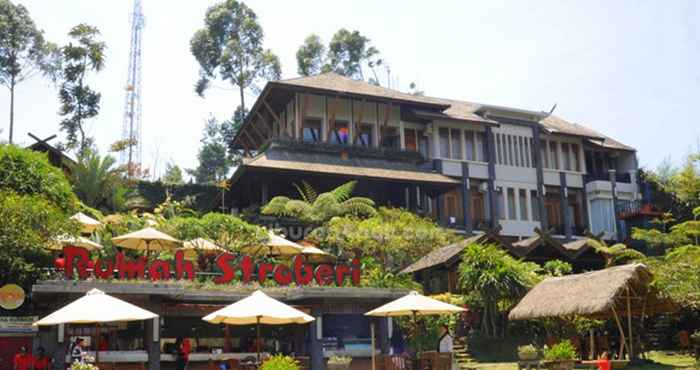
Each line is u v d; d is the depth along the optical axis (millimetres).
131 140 49500
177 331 23625
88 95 50906
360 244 31656
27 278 21688
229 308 17844
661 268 26328
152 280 21062
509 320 25891
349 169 38469
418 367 20906
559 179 49156
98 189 40125
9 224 21766
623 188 50938
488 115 47250
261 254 27703
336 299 22781
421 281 32094
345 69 64938
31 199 23281
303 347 23328
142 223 30438
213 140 64625
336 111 42281
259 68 60500
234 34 60844
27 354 18719
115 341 21891
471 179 45719
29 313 21672
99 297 16641
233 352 22391
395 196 41594
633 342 25266
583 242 36688
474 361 24719
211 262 26078
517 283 26266
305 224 35062
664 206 50812
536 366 20625
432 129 44688
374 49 65625
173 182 46438
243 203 44500
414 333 24250
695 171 46000
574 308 21594
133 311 16328
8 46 53312
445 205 44344
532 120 48750
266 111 44188
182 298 20969
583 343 25656
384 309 19500
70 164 40938
